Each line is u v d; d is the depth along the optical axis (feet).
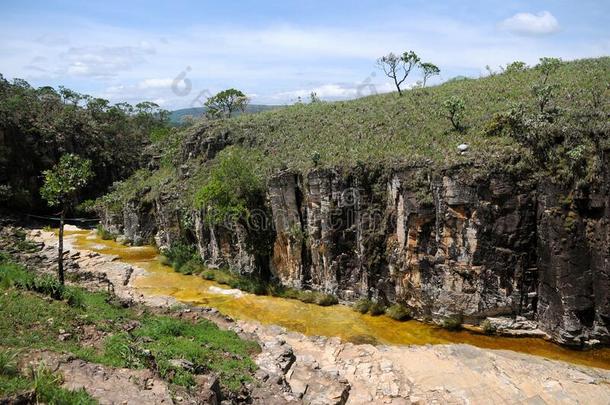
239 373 77.20
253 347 93.30
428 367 93.91
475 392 84.99
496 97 155.74
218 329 100.53
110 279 152.87
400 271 123.13
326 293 136.56
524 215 109.70
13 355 52.90
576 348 103.04
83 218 263.70
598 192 101.55
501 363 94.38
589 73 153.69
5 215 238.89
